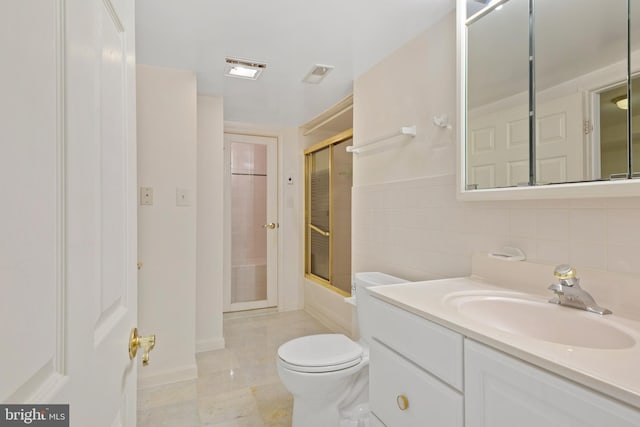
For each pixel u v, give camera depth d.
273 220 3.70
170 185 2.18
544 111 1.15
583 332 0.94
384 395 1.15
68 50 0.42
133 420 0.78
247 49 1.88
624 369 0.61
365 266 2.21
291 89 2.50
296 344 1.71
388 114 1.98
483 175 1.36
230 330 3.10
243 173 3.57
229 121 3.42
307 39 1.77
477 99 1.39
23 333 0.33
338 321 3.00
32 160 0.35
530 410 0.68
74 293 0.44
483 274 1.36
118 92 0.65
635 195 0.89
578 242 1.07
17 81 0.32
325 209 3.37
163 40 1.77
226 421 1.76
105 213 0.57
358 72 2.20
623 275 0.95
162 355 2.16
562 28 1.09
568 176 1.07
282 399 1.97
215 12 1.51
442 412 0.90
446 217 1.57
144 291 2.12
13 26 0.31
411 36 1.75
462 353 0.84
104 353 0.56
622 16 0.94
